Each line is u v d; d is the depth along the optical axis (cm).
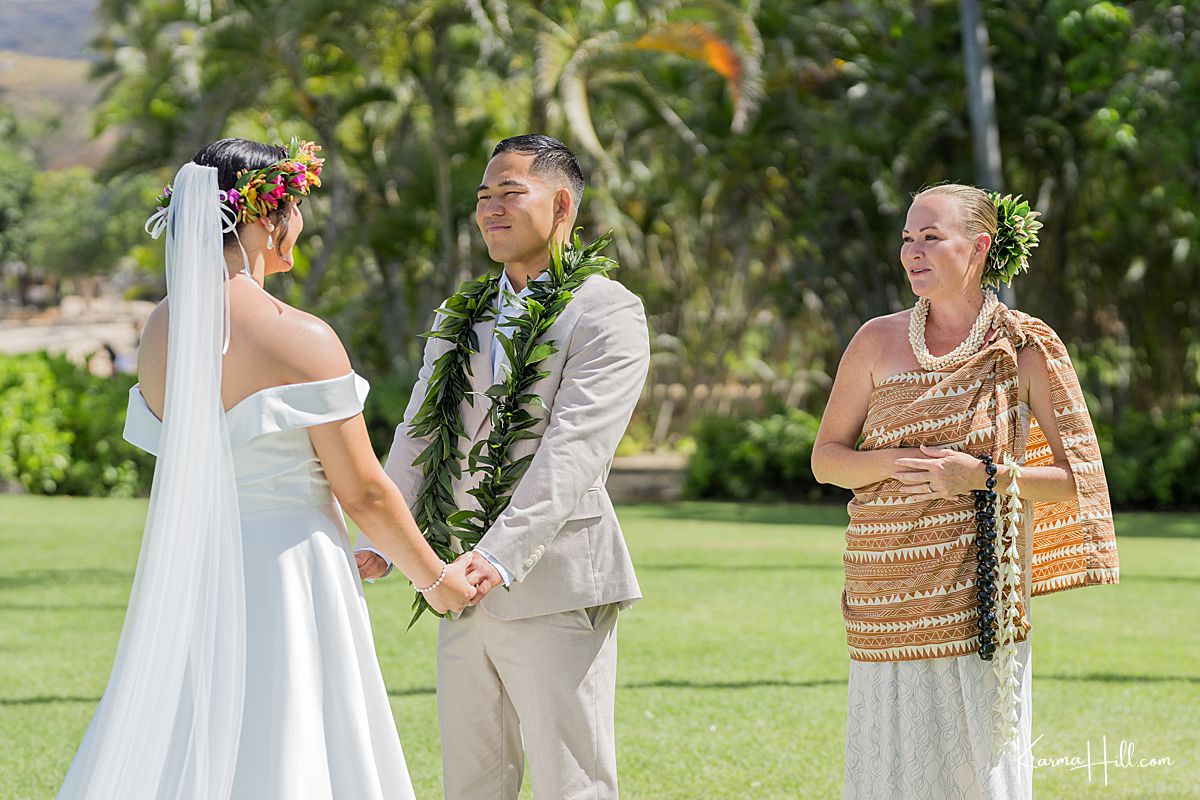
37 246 6328
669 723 628
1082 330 2212
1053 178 2000
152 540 311
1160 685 698
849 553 364
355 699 321
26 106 10206
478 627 367
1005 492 344
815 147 2142
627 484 2216
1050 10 1648
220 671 309
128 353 4569
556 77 1931
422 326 2458
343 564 330
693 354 2973
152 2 2425
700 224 2761
